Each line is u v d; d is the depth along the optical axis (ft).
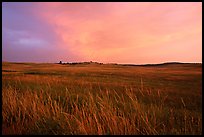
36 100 19.12
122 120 15.57
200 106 25.11
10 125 15.56
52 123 15.55
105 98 20.27
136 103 19.19
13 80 41.32
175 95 34.55
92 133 14.38
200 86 53.52
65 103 21.27
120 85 47.60
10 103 18.20
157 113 18.47
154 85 57.82
